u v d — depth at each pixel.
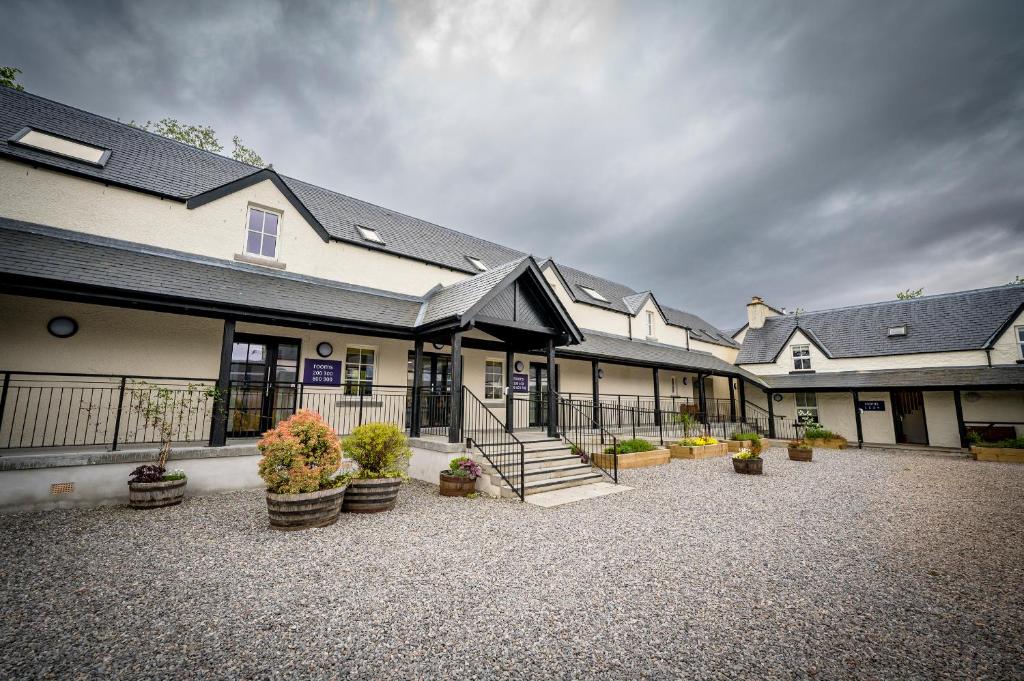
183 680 2.47
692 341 24.89
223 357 7.56
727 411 24.94
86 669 2.57
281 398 9.70
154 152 9.89
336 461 6.00
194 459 7.03
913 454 15.74
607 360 15.34
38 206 7.39
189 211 8.84
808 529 6.00
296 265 10.09
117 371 7.81
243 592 3.70
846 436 20.92
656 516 6.53
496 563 4.49
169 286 7.16
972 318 19.25
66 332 7.40
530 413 14.82
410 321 9.79
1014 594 3.91
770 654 2.86
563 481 8.48
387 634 3.04
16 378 6.98
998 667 2.73
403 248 12.49
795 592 3.91
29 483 5.82
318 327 8.94
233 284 8.24
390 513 6.42
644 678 2.56
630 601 3.66
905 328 20.86
